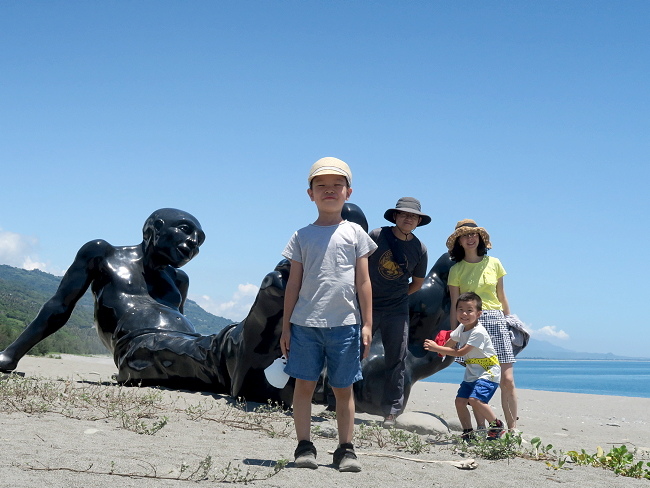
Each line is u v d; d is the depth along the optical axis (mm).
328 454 4758
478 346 5793
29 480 3223
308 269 4230
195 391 8305
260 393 7449
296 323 4203
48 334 9055
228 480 3607
